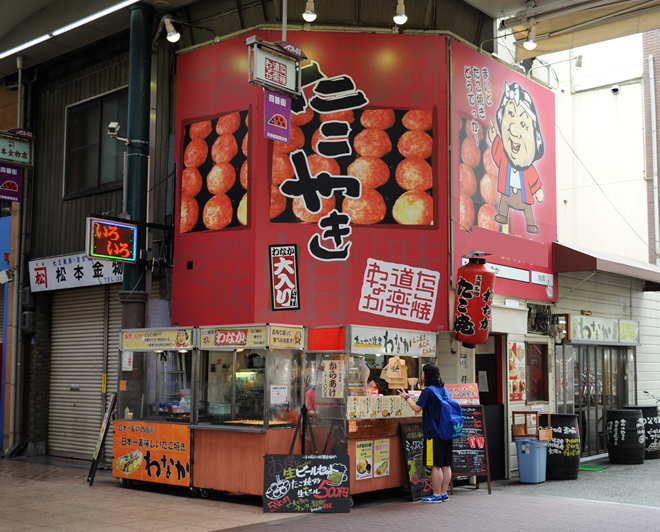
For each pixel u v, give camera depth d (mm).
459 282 9906
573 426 11086
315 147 10500
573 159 17656
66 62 13945
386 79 10672
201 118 11188
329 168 10469
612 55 17422
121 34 12961
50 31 12258
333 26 10695
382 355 9211
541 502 8703
